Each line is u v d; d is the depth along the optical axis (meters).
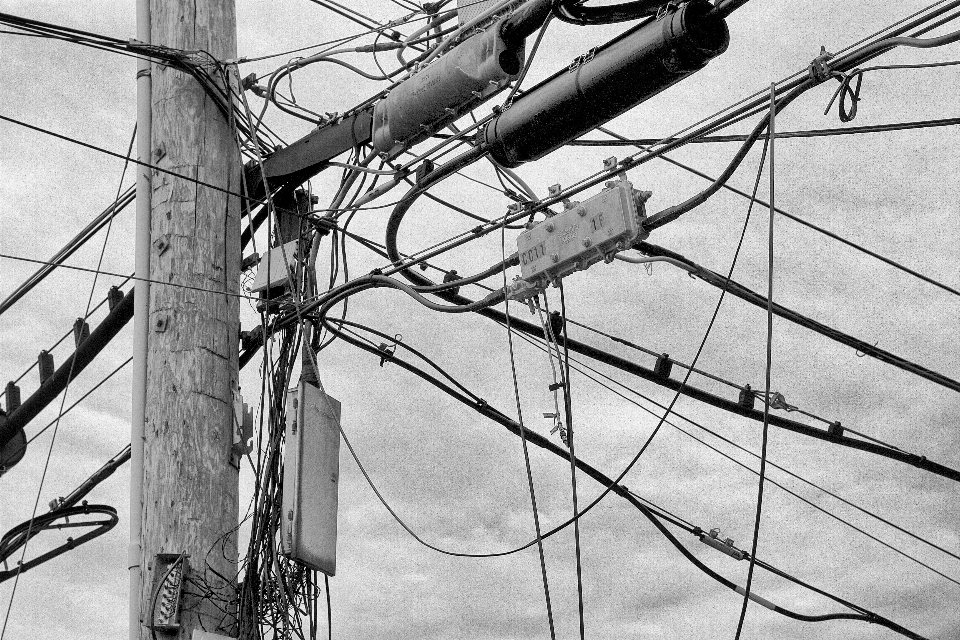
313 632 7.34
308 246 8.20
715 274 7.18
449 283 7.47
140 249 7.41
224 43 7.87
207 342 7.12
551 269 6.79
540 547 6.22
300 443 7.58
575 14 6.59
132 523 6.87
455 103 7.34
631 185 6.58
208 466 6.86
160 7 7.80
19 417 10.35
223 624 6.66
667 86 6.41
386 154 7.77
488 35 7.07
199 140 7.54
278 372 7.95
